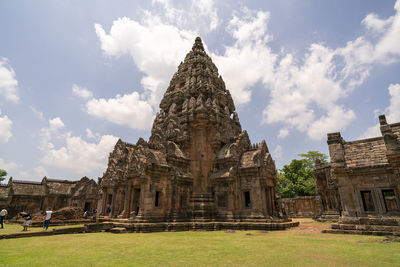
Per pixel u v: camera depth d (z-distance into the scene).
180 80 44.03
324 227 26.73
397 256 10.91
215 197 29.98
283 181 70.94
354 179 20.92
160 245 14.98
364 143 22.16
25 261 10.59
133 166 29.19
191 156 33.12
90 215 55.66
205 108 34.81
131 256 11.63
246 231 24.34
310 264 9.72
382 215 19.05
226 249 13.38
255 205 27.95
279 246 14.15
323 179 41.50
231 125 38.66
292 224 27.36
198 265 9.79
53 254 12.17
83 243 15.90
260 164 29.39
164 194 28.19
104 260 10.78
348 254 11.50
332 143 22.98
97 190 59.72
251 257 11.16
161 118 42.22
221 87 45.41
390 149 18.70
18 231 23.66
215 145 33.47
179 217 27.75
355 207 20.30
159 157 29.47
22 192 55.66
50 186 59.62
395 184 19.03
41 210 55.97
